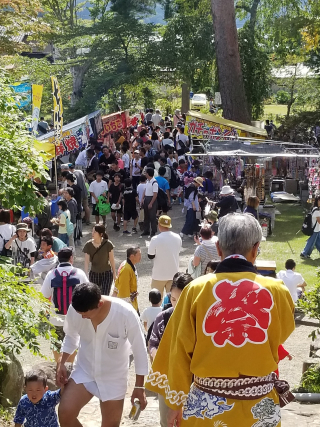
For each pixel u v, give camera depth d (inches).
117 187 659.4
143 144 926.4
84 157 792.3
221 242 107.2
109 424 154.9
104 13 1541.6
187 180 699.4
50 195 682.8
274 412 101.9
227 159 754.2
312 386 254.2
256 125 1146.0
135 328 153.0
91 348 153.5
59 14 1493.6
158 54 1213.7
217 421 99.7
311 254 570.6
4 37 898.1
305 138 1143.6
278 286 103.6
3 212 435.2
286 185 821.9
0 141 267.7
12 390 259.8
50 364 239.1
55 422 182.9
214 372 99.6
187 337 102.3
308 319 380.5
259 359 98.9
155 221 639.1
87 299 144.3
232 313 99.4
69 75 1396.4
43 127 982.4
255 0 1315.2
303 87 1429.6
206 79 1249.4
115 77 1258.0
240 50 1130.7
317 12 1120.8
